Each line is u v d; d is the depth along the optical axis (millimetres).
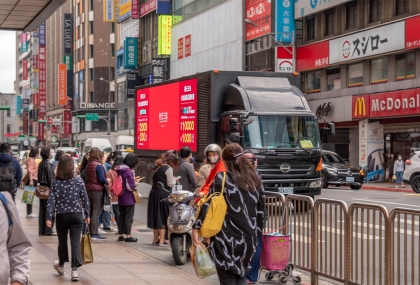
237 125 22250
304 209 11242
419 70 40938
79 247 11539
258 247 10734
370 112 43906
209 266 8156
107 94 119188
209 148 12211
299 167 23469
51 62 146750
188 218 13102
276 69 50469
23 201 21969
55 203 11547
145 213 24719
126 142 68000
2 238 4730
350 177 37656
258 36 55406
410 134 43281
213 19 63500
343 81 48250
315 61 50125
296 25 52844
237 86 23844
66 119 131125
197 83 25156
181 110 26500
